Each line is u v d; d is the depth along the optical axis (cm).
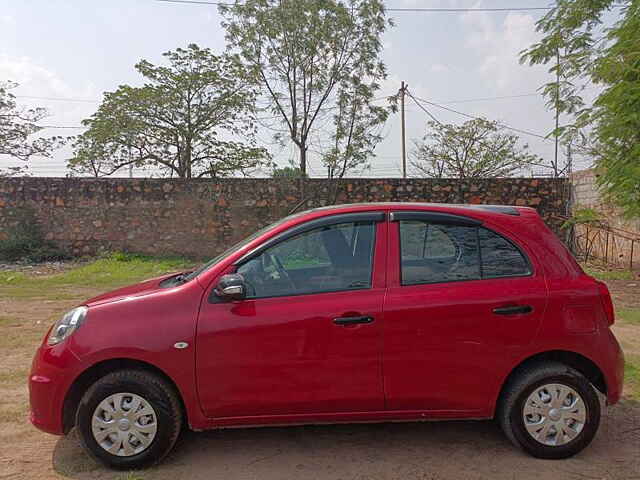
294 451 380
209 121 2188
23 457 372
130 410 350
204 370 349
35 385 355
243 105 2152
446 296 360
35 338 698
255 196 1816
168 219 1817
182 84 2125
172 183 1812
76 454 376
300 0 1666
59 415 351
